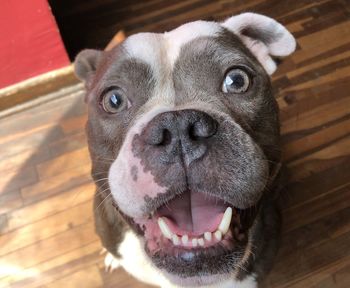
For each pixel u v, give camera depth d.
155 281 0.28
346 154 0.37
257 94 0.22
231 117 0.20
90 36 0.43
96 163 0.24
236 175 0.18
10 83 0.38
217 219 0.21
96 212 0.30
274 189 0.28
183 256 0.20
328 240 0.34
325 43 0.42
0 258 0.35
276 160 0.24
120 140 0.22
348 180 0.36
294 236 0.34
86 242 0.35
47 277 0.34
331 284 0.33
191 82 0.21
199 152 0.18
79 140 0.39
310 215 0.35
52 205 0.36
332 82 0.40
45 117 0.40
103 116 0.22
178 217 0.21
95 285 0.34
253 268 0.28
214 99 0.21
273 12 0.44
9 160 0.38
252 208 0.23
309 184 0.36
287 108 0.39
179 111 0.18
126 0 0.45
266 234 0.28
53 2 0.44
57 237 0.35
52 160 0.38
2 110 0.40
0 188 0.37
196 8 0.44
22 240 0.35
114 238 0.28
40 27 0.35
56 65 0.39
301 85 0.40
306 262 0.33
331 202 0.35
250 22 0.24
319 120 0.39
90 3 0.44
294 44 0.25
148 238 0.22
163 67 0.22
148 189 0.19
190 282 0.20
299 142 0.38
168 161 0.18
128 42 0.22
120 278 0.34
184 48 0.22
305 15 0.43
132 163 0.19
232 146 0.18
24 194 0.37
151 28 0.43
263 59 0.26
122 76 0.22
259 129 0.22
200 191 0.18
